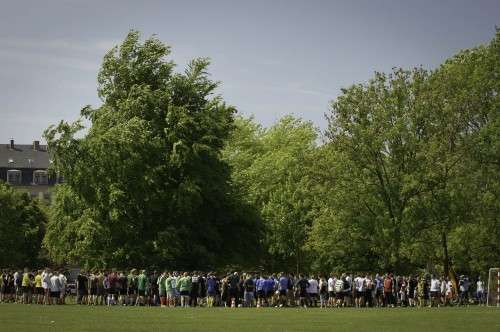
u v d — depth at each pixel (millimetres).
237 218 112500
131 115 106500
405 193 100188
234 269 123875
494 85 106875
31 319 51281
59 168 101562
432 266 119188
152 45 111000
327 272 127312
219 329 45094
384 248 98875
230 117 113562
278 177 141875
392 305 88250
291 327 47719
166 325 47812
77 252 103250
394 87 103875
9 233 152875
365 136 101750
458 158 102125
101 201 101062
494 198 102938
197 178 105062
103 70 110125
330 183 104125
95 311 63938
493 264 106688
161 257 100438
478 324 51469
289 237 133125
